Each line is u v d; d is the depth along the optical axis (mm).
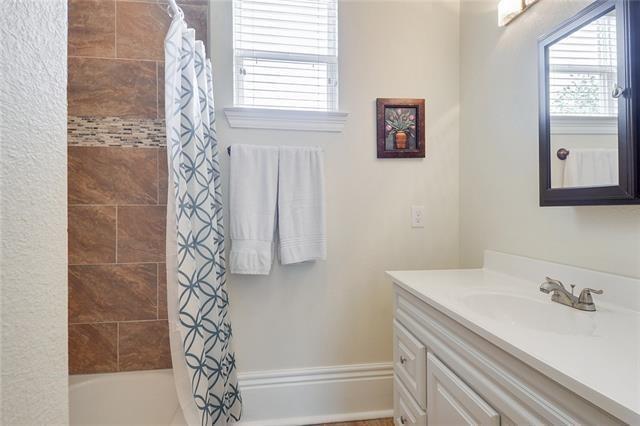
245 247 1564
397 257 1812
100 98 1624
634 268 922
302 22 1778
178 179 1162
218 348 1356
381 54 1788
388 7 1792
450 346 987
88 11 1610
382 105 1774
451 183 1834
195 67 1388
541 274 1235
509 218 1439
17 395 344
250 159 1605
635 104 859
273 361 1720
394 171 1808
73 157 1612
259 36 1743
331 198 1763
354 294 1785
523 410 696
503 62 1472
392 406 1790
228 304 1632
